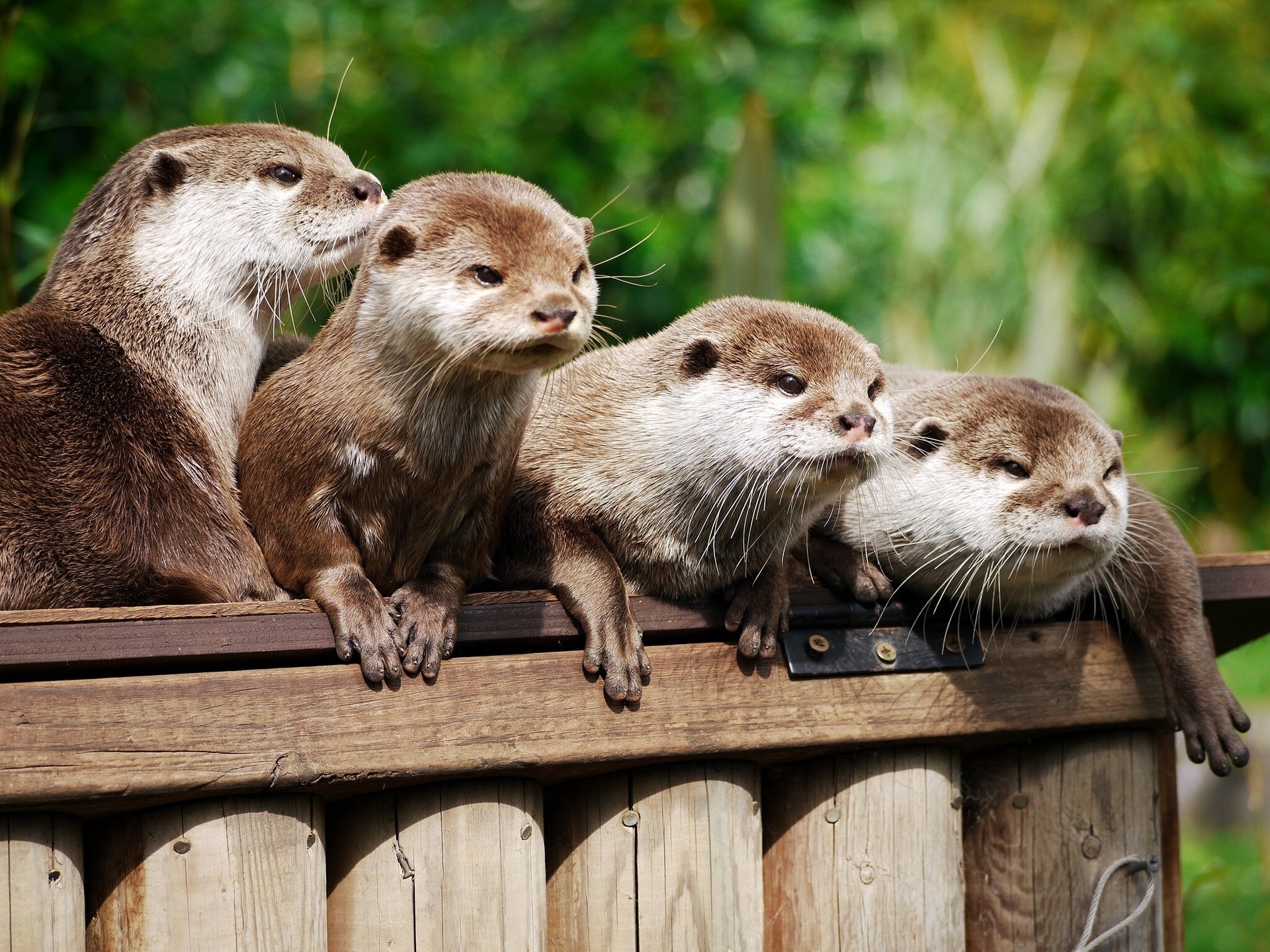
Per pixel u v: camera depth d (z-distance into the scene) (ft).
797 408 18.86
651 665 17.99
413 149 43.19
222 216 20.89
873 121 52.44
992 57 55.06
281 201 21.13
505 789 17.38
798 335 19.58
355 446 17.49
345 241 21.44
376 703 16.60
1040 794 20.42
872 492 20.97
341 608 16.70
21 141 30.99
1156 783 20.97
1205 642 20.59
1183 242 54.75
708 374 19.44
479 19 49.06
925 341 48.11
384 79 45.93
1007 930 20.24
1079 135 54.13
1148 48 55.93
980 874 20.53
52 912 15.51
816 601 19.33
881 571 20.79
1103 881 20.22
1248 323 53.31
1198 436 56.34
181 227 20.75
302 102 44.91
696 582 19.71
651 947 17.94
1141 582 20.57
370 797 17.21
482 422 17.71
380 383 17.37
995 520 19.98
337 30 47.03
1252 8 59.06
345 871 17.24
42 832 15.49
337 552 17.56
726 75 49.65
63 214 39.78
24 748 15.08
